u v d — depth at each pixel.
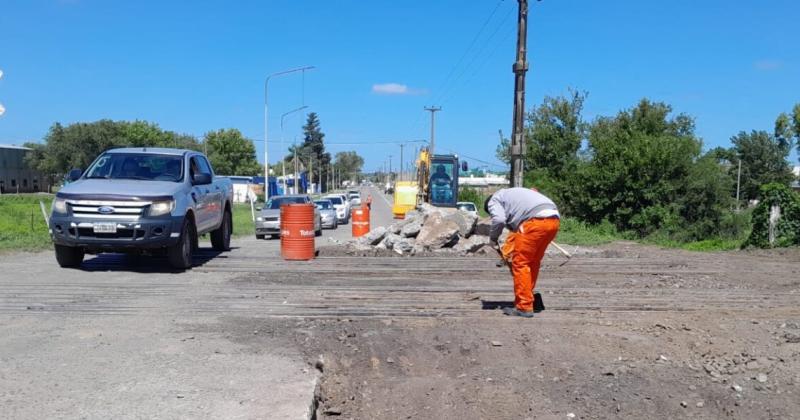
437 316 7.36
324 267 11.47
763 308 8.06
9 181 82.19
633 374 5.59
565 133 45.19
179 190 10.51
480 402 5.15
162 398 4.52
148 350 5.70
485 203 7.77
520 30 23.69
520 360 5.92
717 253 16.22
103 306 7.56
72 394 4.57
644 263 13.05
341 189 166.62
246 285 9.34
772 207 17.62
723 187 30.23
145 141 81.81
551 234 7.23
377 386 5.45
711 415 4.92
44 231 20.34
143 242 9.88
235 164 105.56
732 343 6.36
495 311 7.68
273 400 4.53
